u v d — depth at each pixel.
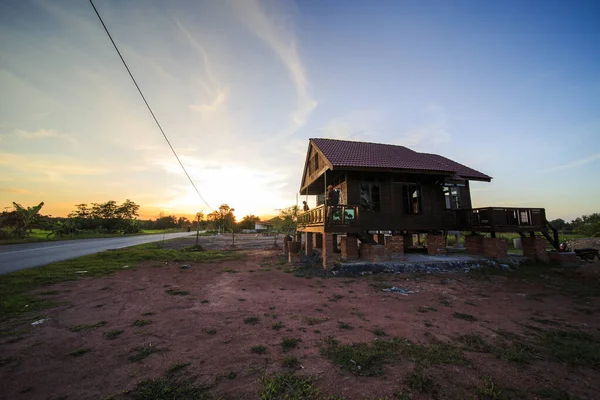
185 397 3.05
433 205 14.76
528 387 3.29
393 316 6.01
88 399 3.04
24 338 4.79
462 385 3.31
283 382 3.34
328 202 12.03
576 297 7.64
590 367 3.80
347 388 3.24
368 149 15.80
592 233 29.80
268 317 5.95
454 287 8.84
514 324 5.50
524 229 13.22
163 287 8.90
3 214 31.69
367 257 12.32
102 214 53.50
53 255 16.58
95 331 5.13
